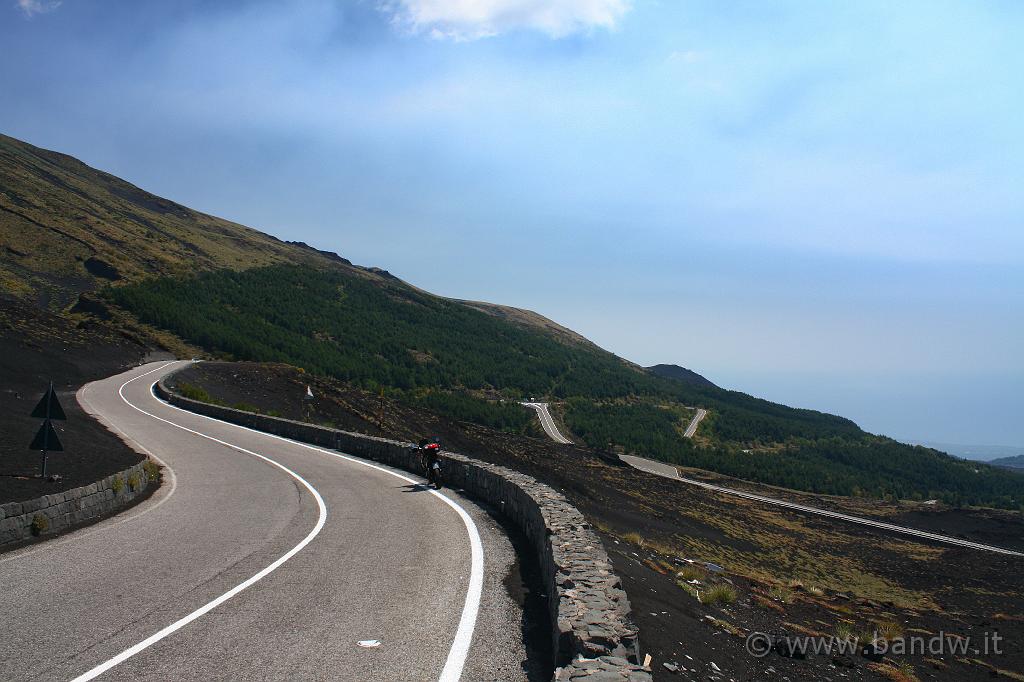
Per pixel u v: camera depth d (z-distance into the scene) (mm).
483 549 8945
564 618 5000
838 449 164250
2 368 39031
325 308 167875
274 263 197750
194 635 5305
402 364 154000
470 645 5262
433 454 15289
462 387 159750
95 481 11867
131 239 141375
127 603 6184
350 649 5082
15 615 5762
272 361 90750
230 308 125812
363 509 12078
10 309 58406
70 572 7383
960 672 10070
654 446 139125
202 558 8156
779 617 10188
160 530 10008
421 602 6422
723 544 37656
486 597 6676
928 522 78875
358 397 61438
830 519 71938
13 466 13055
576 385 199000
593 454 92250
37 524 9531
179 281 124750
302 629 5523
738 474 126250
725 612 9273
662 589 9211
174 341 80500
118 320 79688
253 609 6062
